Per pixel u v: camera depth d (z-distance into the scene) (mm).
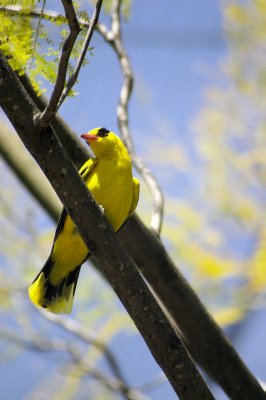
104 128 9711
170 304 9156
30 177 11000
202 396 7188
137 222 9156
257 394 9047
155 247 9148
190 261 12117
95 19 6297
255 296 12078
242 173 12352
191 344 9156
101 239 6934
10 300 12180
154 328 7066
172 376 7180
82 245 8750
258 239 12180
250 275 12031
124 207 9141
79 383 12070
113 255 6961
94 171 9250
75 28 5953
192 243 12195
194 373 7152
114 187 9102
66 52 6031
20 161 11070
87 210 6859
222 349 9070
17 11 6395
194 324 9070
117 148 9375
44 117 6461
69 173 6742
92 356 11984
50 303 8852
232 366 9055
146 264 9148
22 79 8602
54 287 8969
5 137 11047
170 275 9109
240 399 9055
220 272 11984
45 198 11117
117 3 10844
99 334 11953
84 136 9531
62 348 12039
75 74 6371
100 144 9336
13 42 6266
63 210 8680
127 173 9250
